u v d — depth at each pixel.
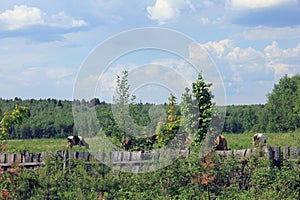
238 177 12.99
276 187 12.38
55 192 11.80
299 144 21.11
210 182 12.44
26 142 26.59
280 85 68.06
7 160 14.13
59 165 13.47
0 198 11.05
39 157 14.12
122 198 11.91
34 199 11.40
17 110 14.23
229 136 32.16
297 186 12.27
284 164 13.09
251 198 11.88
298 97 63.88
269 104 66.38
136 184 12.62
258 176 12.73
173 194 12.29
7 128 14.06
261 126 66.06
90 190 12.18
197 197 12.01
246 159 13.20
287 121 63.81
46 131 41.31
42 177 11.97
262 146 13.66
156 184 12.63
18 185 11.51
